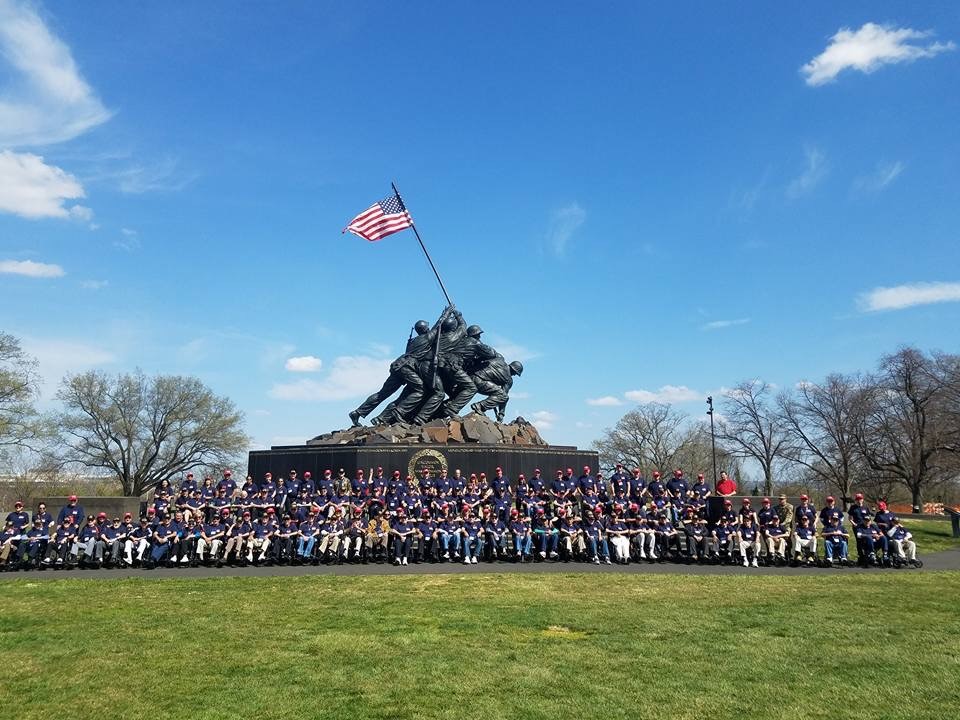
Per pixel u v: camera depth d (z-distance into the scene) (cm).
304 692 1084
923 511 8162
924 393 6956
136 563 2548
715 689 1092
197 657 1275
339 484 3017
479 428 3828
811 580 2189
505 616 1622
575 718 977
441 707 1020
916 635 1434
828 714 984
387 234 3719
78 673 1180
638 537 2712
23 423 5653
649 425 10219
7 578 2258
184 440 7738
